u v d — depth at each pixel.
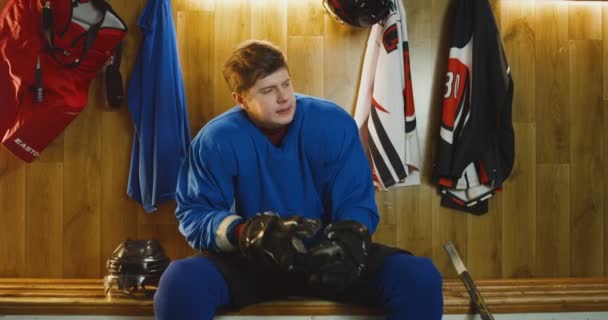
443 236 2.95
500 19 2.95
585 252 2.97
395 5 2.80
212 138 2.16
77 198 2.90
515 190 2.96
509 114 2.81
